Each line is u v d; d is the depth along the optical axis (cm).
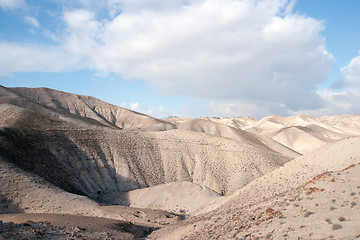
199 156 8962
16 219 2862
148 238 2994
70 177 6625
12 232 1805
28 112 7944
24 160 5959
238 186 7656
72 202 4762
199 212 4906
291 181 3581
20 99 11831
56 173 6366
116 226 3203
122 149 8381
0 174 4725
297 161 4144
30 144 6638
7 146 5950
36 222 2508
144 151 8700
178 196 5988
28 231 1930
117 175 7638
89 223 2950
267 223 1745
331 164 3525
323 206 1628
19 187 4634
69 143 7606
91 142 8094
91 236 2275
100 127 9238
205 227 2439
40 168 6103
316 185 2009
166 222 4366
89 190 6712
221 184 7869
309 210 1655
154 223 4294
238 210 2639
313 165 3781
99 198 6694
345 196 1644
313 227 1400
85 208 4691
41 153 6625
